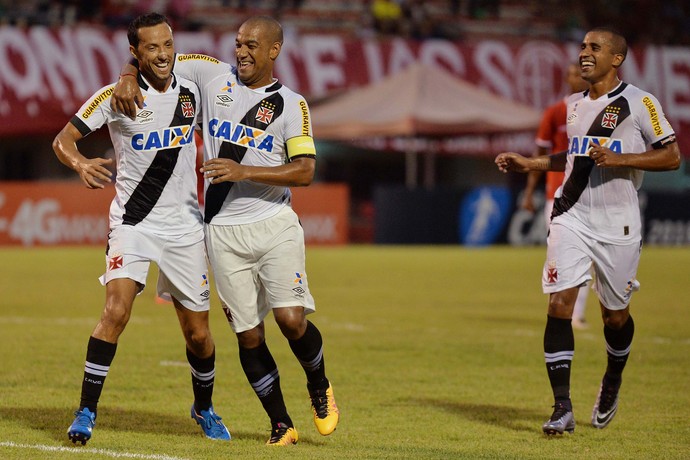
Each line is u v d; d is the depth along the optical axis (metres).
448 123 88.12
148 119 19.89
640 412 24.39
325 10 119.81
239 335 20.38
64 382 26.78
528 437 21.34
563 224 22.34
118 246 20.02
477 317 43.50
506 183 117.38
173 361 30.64
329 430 20.39
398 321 41.81
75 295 50.81
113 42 98.00
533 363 31.41
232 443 20.19
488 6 126.06
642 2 128.75
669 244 100.00
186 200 20.44
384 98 91.25
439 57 106.69
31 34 95.56
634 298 52.69
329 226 93.62
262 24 19.80
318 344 20.36
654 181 111.44
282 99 20.09
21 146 109.88
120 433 20.88
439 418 23.23
